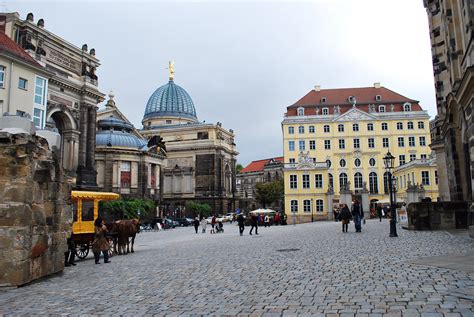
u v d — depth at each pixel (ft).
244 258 54.85
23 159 42.47
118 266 55.77
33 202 43.29
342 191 220.02
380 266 40.52
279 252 59.67
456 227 87.40
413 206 89.92
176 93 424.87
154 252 75.51
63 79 192.75
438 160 122.31
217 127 379.35
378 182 284.41
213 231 158.81
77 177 200.13
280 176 509.76
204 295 31.96
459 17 81.51
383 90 309.01
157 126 405.59
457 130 91.30
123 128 299.79
